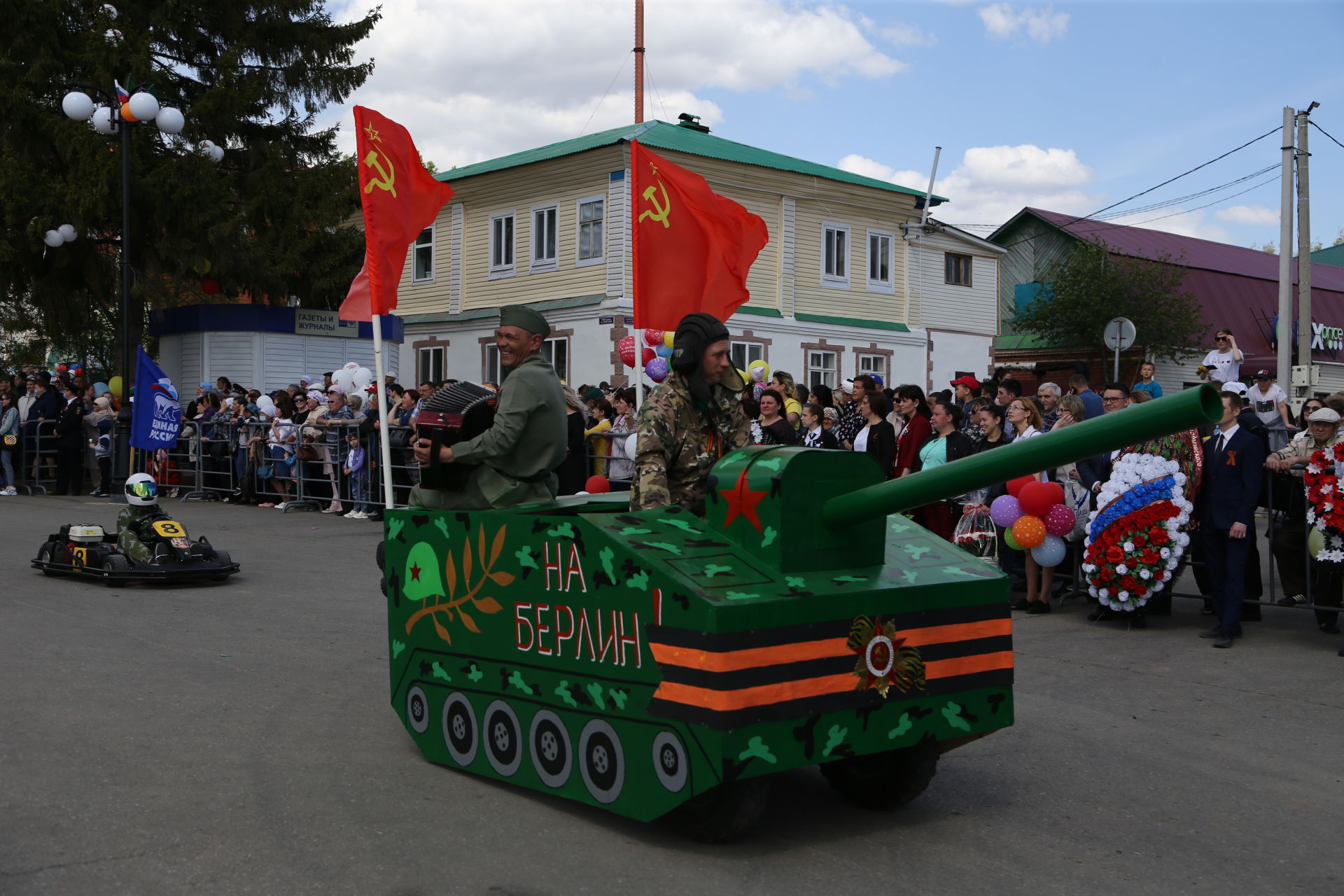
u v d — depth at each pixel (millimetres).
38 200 20859
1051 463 3727
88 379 23625
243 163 23828
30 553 11945
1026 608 9438
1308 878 4051
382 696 6309
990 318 31000
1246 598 9070
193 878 3768
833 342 27156
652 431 4691
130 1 22219
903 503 4023
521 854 4074
